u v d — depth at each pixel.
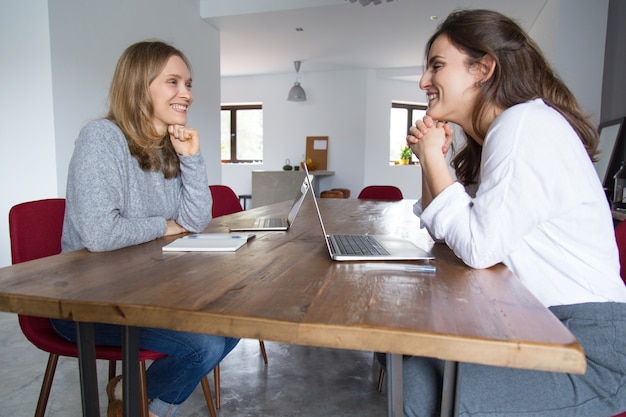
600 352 0.78
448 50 1.01
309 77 7.13
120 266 0.97
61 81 2.96
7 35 2.93
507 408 0.77
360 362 2.17
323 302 0.71
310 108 7.16
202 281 0.84
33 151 2.97
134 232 1.22
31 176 2.99
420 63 6.49
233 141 7.71
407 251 1.11
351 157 7.03
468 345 0.56
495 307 0.69
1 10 2.93
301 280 0.86
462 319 0.63
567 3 3.53
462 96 1.02
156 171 1.40
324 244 1.27
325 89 7.07
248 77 7.41
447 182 0.96
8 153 3.04
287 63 6.53
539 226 0.85
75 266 0.97
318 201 3.01
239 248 1.20
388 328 0.59
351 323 0.61
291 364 2.14
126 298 0.73
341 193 6.19
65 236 1.27
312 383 1.94
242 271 0.93
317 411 1.71
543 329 0.59
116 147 1.26
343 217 2.07
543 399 0.77
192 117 4.57
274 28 4.93
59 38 2.92
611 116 3.46
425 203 1.40
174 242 1.23
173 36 4.15
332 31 5.02
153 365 1.10
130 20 3.57
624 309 0.81
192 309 0.67
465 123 1.08
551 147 0.80
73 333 1.13
